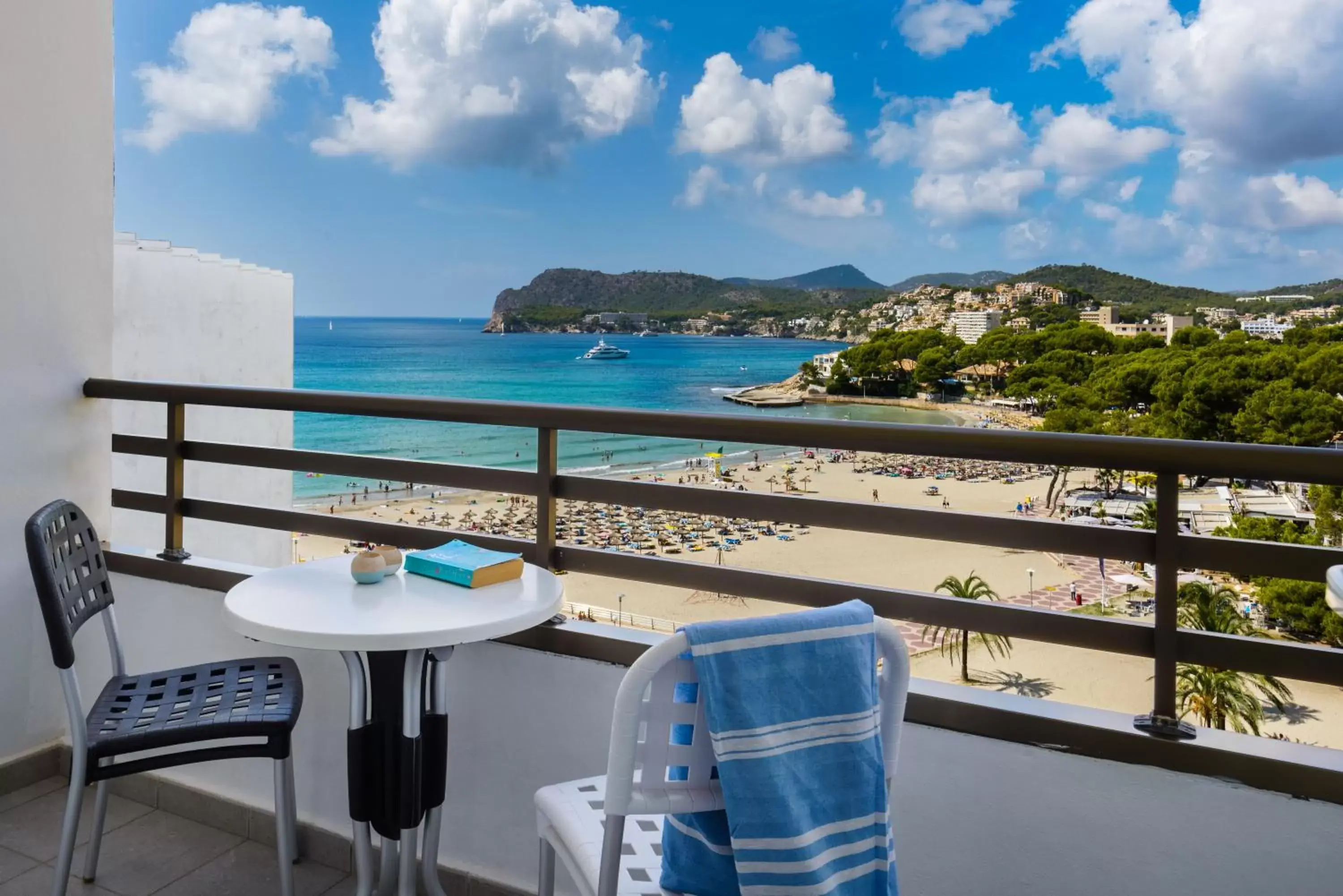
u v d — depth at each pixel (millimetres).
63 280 2586
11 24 2422
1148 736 1449
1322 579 1366
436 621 1450
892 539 22078
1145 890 1468
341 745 2193
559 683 1911
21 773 2564
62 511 1780
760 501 1774
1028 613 1566
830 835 1054
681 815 1135
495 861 2016
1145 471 1456
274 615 1475
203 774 2428
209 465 9398
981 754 1569
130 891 2105
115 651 1953
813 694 1047
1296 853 1371
